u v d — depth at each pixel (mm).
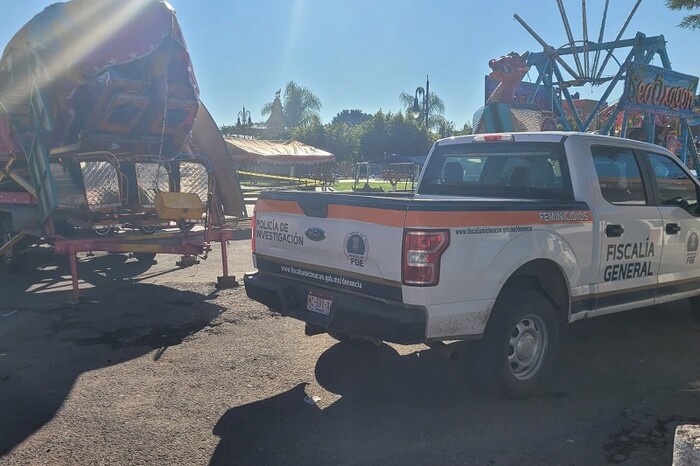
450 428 4098
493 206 4266
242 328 6465
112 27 7742
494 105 12078
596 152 5352
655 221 5598
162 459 3672
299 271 4887
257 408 4426
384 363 5410
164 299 7754
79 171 7758
